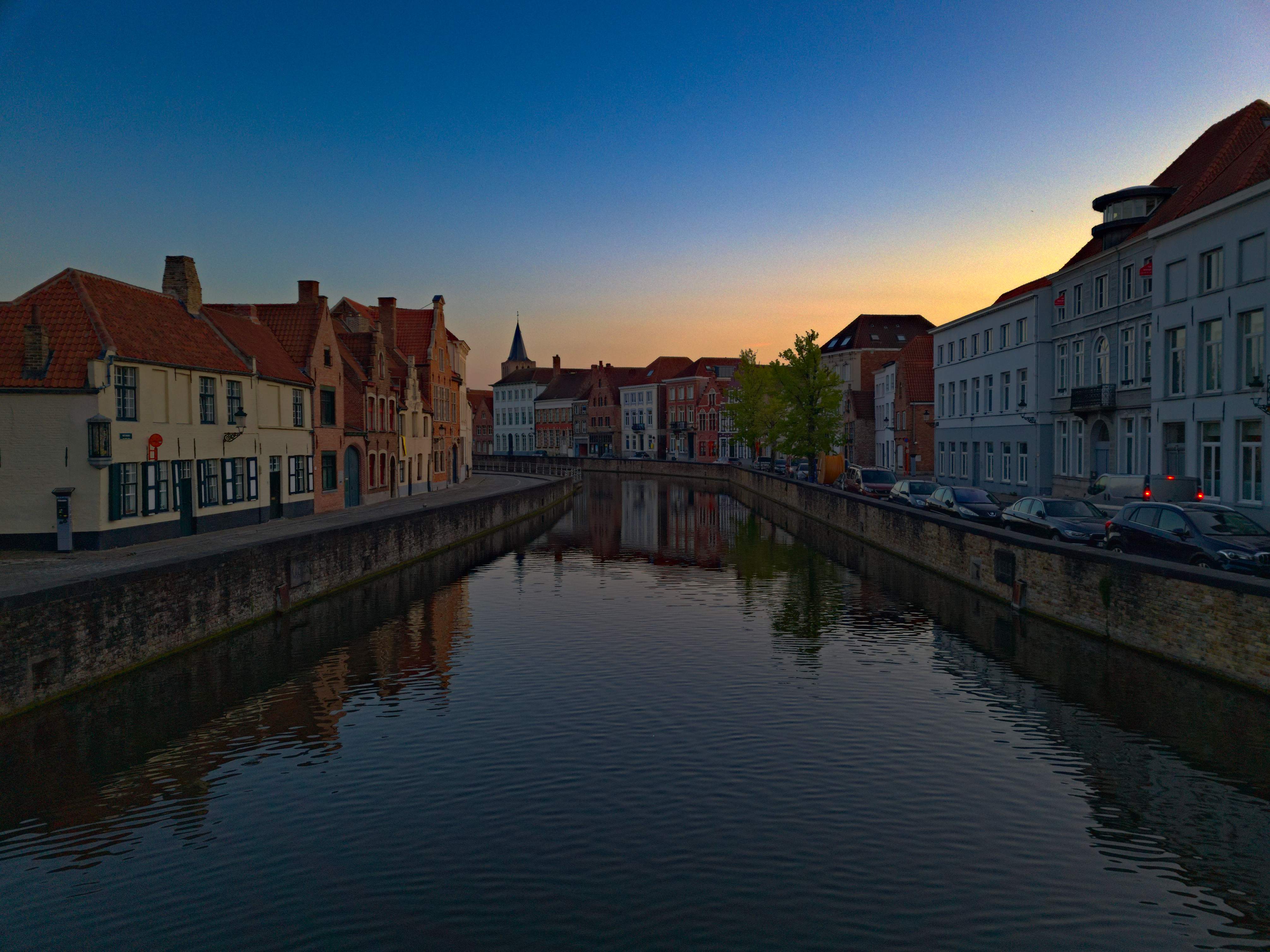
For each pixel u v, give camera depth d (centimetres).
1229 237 2933
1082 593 1938
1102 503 2825
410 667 1798
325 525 3531
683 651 1917
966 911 873
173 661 1808
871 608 2353
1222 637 1504
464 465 7419
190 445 3069
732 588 2714
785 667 1770
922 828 1052
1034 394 4641
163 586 1798
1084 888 914
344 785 1203
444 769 1255
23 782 1223
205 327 3441
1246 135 3531
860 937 831
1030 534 2581
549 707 1533
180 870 976
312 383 4062
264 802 1152
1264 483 2781
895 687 1622
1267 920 855
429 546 3472
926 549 2988
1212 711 1414
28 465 2586
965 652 1862
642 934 839
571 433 14012
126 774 1248
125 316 2886
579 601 2522
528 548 3800
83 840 1052
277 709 1533
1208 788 1147
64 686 1533
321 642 2009
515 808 1122
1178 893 903
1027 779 1188
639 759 1280
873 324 9138
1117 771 1207
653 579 2912
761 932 840
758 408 8094
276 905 902
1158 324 3403
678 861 978
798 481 5534
